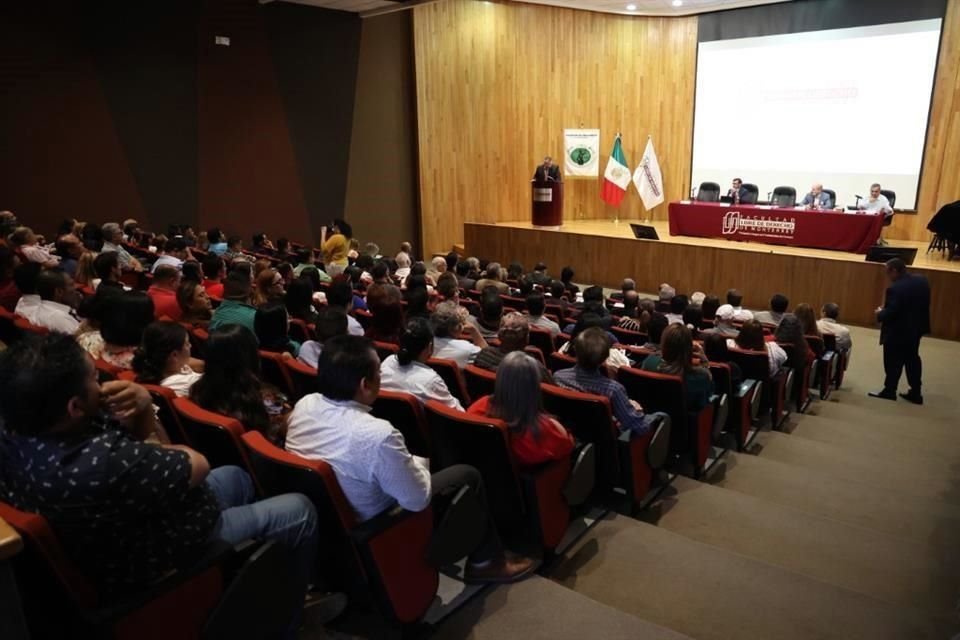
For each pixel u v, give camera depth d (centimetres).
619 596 228
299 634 191
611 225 1160
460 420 220
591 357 282
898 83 1001
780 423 478
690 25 1159
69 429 136
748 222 928
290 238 994
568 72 1162
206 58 870
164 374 238
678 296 557
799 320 506
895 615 218
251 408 209
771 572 241
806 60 1070
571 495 245
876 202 938
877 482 380
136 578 143
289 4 930
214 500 158
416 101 1068
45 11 748
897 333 561
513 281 730
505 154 1159
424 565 196
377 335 376
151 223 861
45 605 139
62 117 775
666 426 304
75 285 470
